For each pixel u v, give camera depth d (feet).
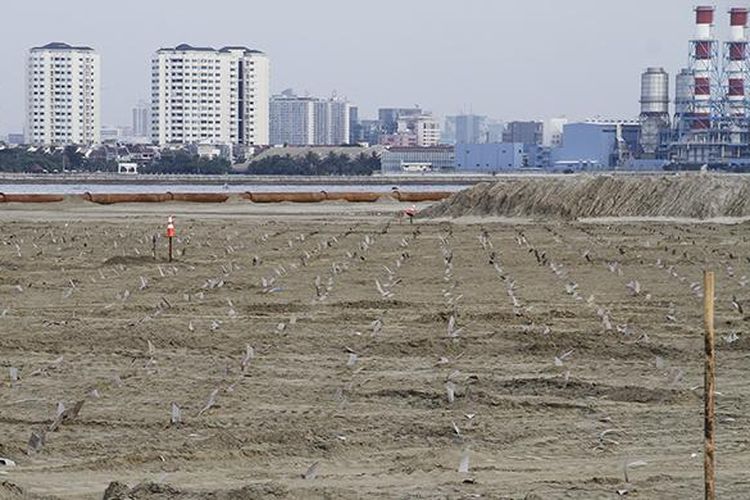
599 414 155.53
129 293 290.76
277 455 133.08
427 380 179.42
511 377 181.88
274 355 201.36
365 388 173.27
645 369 188.03
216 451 133.90
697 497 113.39
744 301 270.67
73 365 192.03
